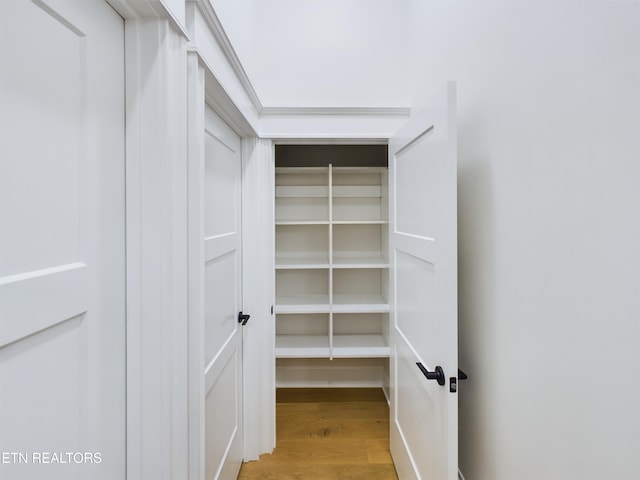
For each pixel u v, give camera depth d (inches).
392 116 76.0
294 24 88.9
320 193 110.5
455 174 41.8
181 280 34.3
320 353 95.3
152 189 31.3
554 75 31.9
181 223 34.4
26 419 21.1
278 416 91.4
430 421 48.3
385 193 105.1
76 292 25.0
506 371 40.9
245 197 71.9
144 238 31.3
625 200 24.6
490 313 44.8
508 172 40.3
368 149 104.5
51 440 23.0
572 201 29.9
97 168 27.4
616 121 25.2
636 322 24.0
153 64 31.0
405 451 61.5
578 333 29.4
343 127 75.3
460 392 54.3
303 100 88.7
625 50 24.3
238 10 71.4
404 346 61.9
